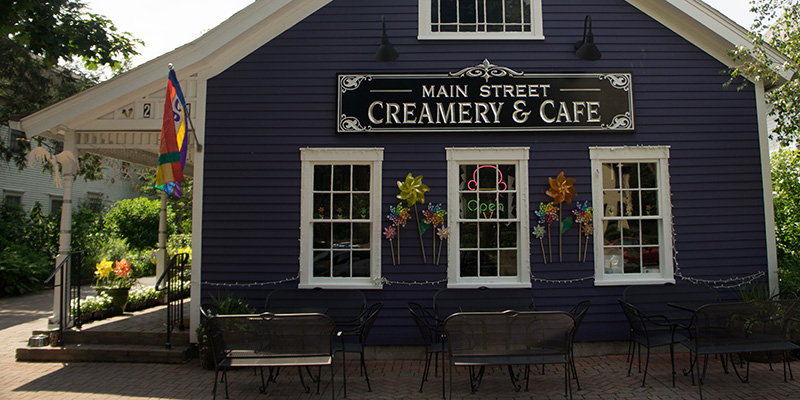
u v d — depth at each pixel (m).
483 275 6.71
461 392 5.16
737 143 6.91
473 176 6.84
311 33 6.95
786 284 6.56
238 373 5.85
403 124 6.78
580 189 6.75
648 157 6.83
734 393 5.03
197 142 6.72
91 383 5.45
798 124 6.71
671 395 5.00
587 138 6.82
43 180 18.59
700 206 6.80
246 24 6.68
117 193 22.95
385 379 5.66
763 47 6.59
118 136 7.05
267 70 6.90
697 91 6.94
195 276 6.63
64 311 6.73
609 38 6.98
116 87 6.69
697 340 4.94
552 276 6.64
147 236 18.41
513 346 4.65
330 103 6.87
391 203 6.71
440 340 6.32
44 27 7.43
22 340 7.52
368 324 5.32
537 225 6.70
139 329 6.74
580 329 6.58
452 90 6.84
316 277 6.74
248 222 6.71
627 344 6.62
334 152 6.77
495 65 6.90
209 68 6.88
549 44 6.95
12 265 12.41
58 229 15.41
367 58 6.91
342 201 6.82
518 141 6.79
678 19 6.95
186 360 6.32
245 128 6.82
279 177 6.77
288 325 4.72
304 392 5.20
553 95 6.84
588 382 5.45
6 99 15.02
